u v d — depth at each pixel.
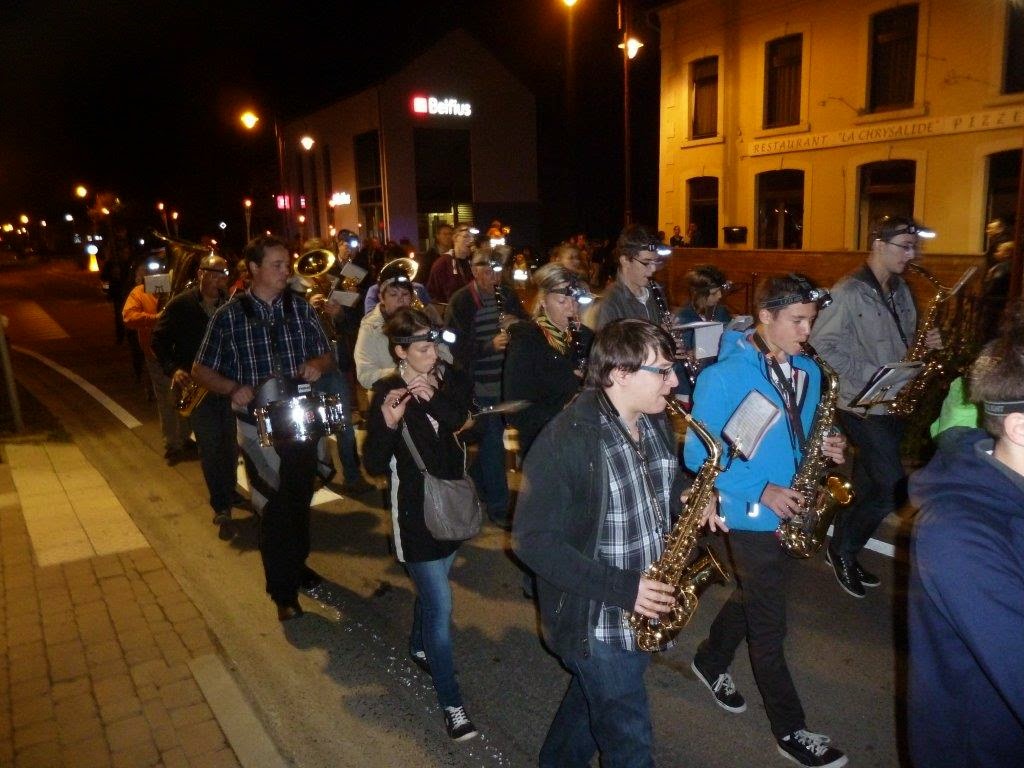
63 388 11.45
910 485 1.79
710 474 2.63
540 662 3.98
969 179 13.68
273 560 4.33
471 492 3.26
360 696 3.73
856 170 15.65
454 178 29.83
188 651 4.05
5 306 26.83
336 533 5.71
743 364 3.05
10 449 7.86
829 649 3.93
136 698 3.64
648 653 2.47
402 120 28.56
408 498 3.21
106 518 5.94
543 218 32.22
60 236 63.28
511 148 30.66
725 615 3.42
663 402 2.36
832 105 15.88
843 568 4.45
